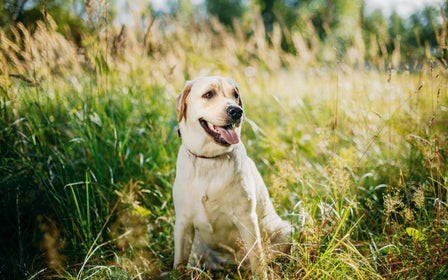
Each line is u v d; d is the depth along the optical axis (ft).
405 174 5.73
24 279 4.75
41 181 5.52
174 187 4.70
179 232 4.67
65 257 5.05
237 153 4.57
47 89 6.51
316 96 9.55
